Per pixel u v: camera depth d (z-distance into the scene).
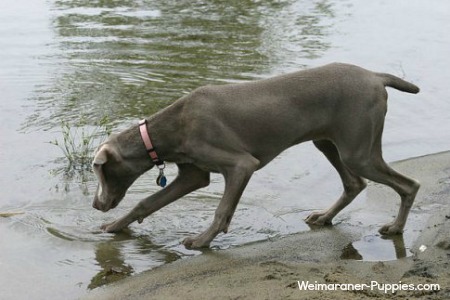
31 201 8.62
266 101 7.71
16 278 7.02
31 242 7.73
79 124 10.62
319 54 13.44
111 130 10.33
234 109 7.62
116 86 11.98
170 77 12.32
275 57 13.21
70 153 9.66
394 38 14.57
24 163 9.54
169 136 7.73
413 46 14.07
